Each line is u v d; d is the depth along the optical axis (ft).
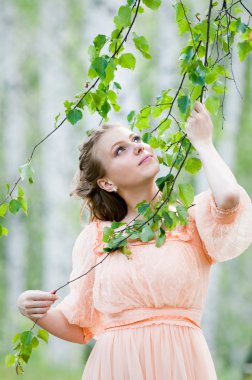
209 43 11.91
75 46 51.57
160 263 12.24
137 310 12.36
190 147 12.16
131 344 12.27
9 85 54.24
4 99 54.44
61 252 45.73
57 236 46.11
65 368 39.86
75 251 13.52
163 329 12.20
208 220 12.09
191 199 11.50
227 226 11.93
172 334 12.18
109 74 11.94
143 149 13.08
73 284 13.43
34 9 51.96
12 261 51.70
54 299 12.76
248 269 51.85
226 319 46.98
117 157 13.09
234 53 46.80
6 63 53.57
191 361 12.17
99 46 11.98
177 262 12.21
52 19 51.85
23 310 12.80
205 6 44.75
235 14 45.01
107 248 12.37
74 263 13.53
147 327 12.26
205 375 12.21
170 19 46.16
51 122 49.75
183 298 12.24
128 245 12.53
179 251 12.30
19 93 54.44
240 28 12.21
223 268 48.44
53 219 46.55
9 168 53.21
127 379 12.26
